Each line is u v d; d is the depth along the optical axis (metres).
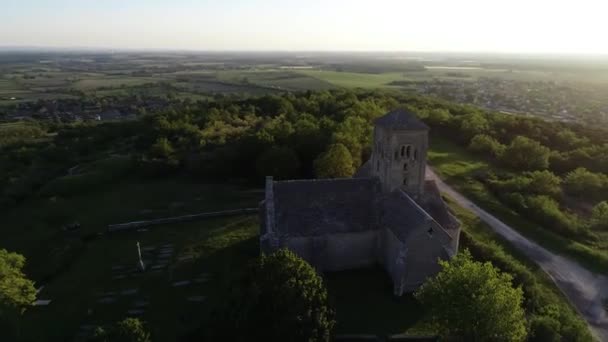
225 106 141.12
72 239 67.19
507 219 72.50
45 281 55.34
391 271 50.56
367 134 96.75
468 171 96.31
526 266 57.94
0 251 48.03
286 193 51.81
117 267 57.47
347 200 52.56
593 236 68.62
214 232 66.00
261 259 38.09
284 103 136.00
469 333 36.28
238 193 84.19
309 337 34.91
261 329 35.12
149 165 94.06
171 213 75.25
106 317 46.72
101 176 91.50
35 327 45.31
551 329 38.91
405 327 42.97
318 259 50.22
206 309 46.91
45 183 96.31
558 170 103.12
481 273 37.00
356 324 43.22
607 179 90.88
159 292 50.97
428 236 46.84
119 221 73.12
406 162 51.78
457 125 126.00
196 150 100.38
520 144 102.06
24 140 130.00
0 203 84.56
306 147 90.06
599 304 50.75
